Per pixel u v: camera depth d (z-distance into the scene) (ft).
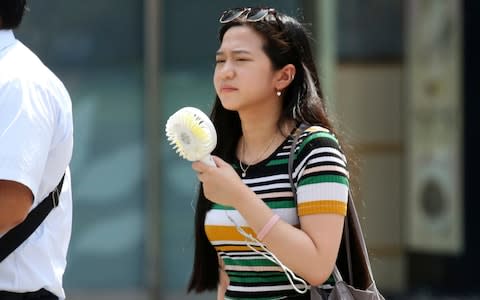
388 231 70.38
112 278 63.57
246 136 24.48
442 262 70.08
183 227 63.82
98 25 63.05
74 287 63.31
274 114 24.09
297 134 23.58
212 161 22.24
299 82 24.27
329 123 24.17
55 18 62.69
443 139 69.36
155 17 62.95
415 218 69.87
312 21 63.72
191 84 63.46
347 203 23.68
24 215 22.36
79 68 62.95
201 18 63.36
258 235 22.13
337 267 24.04
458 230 69.56
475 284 69.72
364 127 70.03
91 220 63.41
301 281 22.98
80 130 63.21
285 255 22.09
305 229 22.52
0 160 21.93
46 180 23.63
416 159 69.67
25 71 22.85
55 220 23.99
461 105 69.26
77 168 63.26
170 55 63.41
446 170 69.46
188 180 63.72
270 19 23.94
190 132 21.71
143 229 63.72
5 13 23.36
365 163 70.08
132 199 63.62
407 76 69.77
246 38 23.66
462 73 69.05
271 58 23.75
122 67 63.21
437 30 69.05
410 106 69.56
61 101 23.66
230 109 23.98
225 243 23.99
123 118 63.41
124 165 63.52
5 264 23.07
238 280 24.04
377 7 69.97
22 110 22.33
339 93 69.77
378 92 70.08
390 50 70.08
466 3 68.69
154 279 63.52
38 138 22.43
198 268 26.20
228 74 23.61
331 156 22.80
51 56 62.75
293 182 23.15
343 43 69.87
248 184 23.58
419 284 70.18
